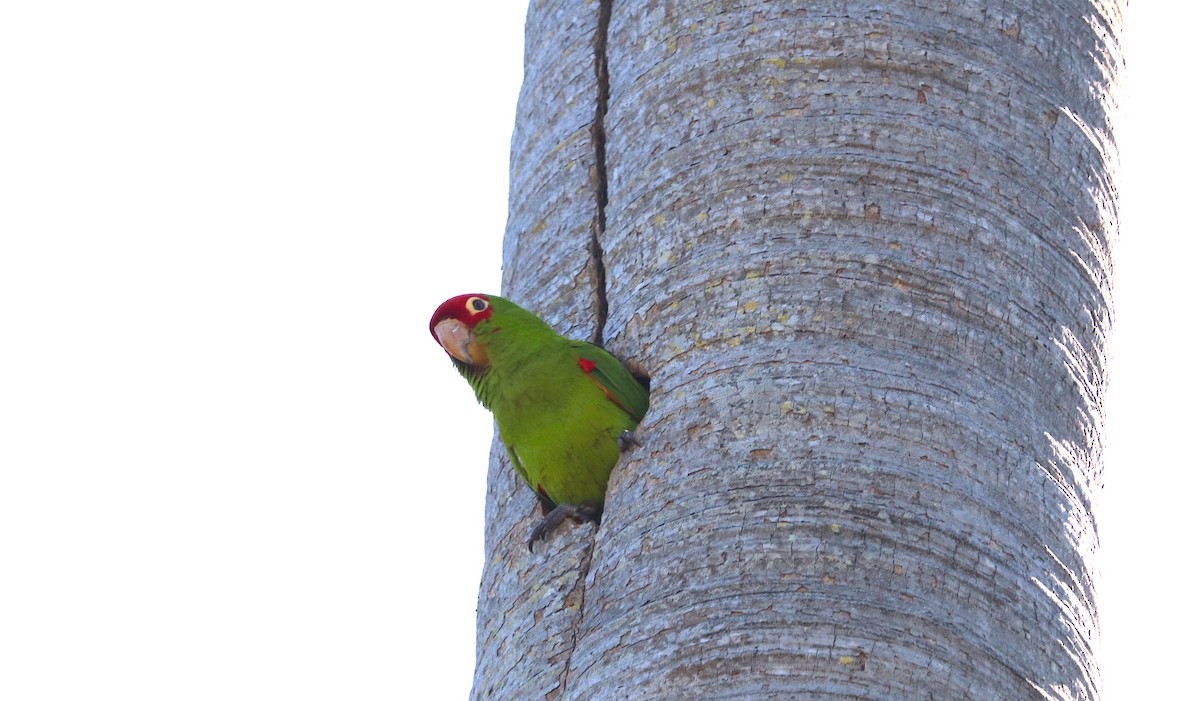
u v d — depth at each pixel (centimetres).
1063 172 941
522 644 902
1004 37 953
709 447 849
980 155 916
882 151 910
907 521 802
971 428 838
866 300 868
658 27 1020
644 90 1008
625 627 815
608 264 996
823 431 831
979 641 779
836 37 943
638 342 940
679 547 820
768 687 755
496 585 986
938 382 848
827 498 809
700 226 930
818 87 935
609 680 801
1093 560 871
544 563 936
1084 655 825
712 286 905
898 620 771
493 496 1086
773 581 788
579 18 1105
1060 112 953
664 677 780
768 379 854
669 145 973
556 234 1052
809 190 907
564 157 1065
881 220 891
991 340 870
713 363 879
